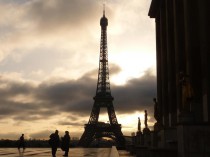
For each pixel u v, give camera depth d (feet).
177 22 225.56
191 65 189.88
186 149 130.82
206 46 176.86
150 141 230.89
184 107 142.82
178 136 138.00
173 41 255.91
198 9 194.49
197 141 131.13
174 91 247.91
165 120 273.75
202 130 131.64
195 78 187.52
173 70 252.21
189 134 131.64
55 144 212.23
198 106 179.52
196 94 183.32
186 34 195.42
